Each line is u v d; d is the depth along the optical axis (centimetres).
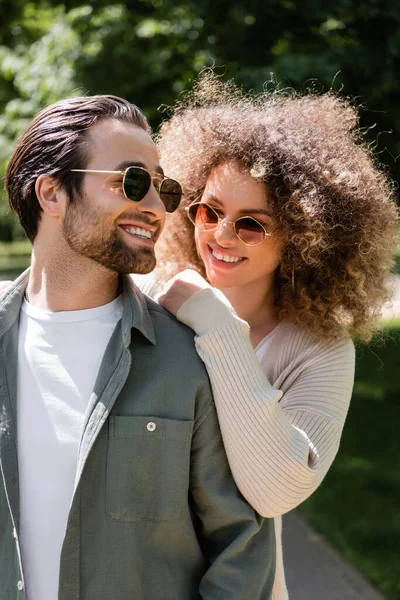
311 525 518
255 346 246
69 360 193
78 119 191
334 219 237
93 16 855
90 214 186
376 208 242
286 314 246
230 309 204
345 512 537
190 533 196
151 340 195
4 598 190
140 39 823
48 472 189
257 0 686
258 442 197
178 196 204
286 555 471
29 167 194
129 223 188
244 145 235
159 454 191
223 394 197
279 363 239
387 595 414
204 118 248
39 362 195
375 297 249
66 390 192
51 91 842
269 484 199
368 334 249
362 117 691
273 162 233
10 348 199
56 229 192
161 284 264
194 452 198
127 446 188
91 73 816
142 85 811
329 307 240
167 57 810
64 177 189
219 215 239
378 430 729
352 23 694
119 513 187
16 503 188
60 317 196
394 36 666
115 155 188
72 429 189
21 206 198
